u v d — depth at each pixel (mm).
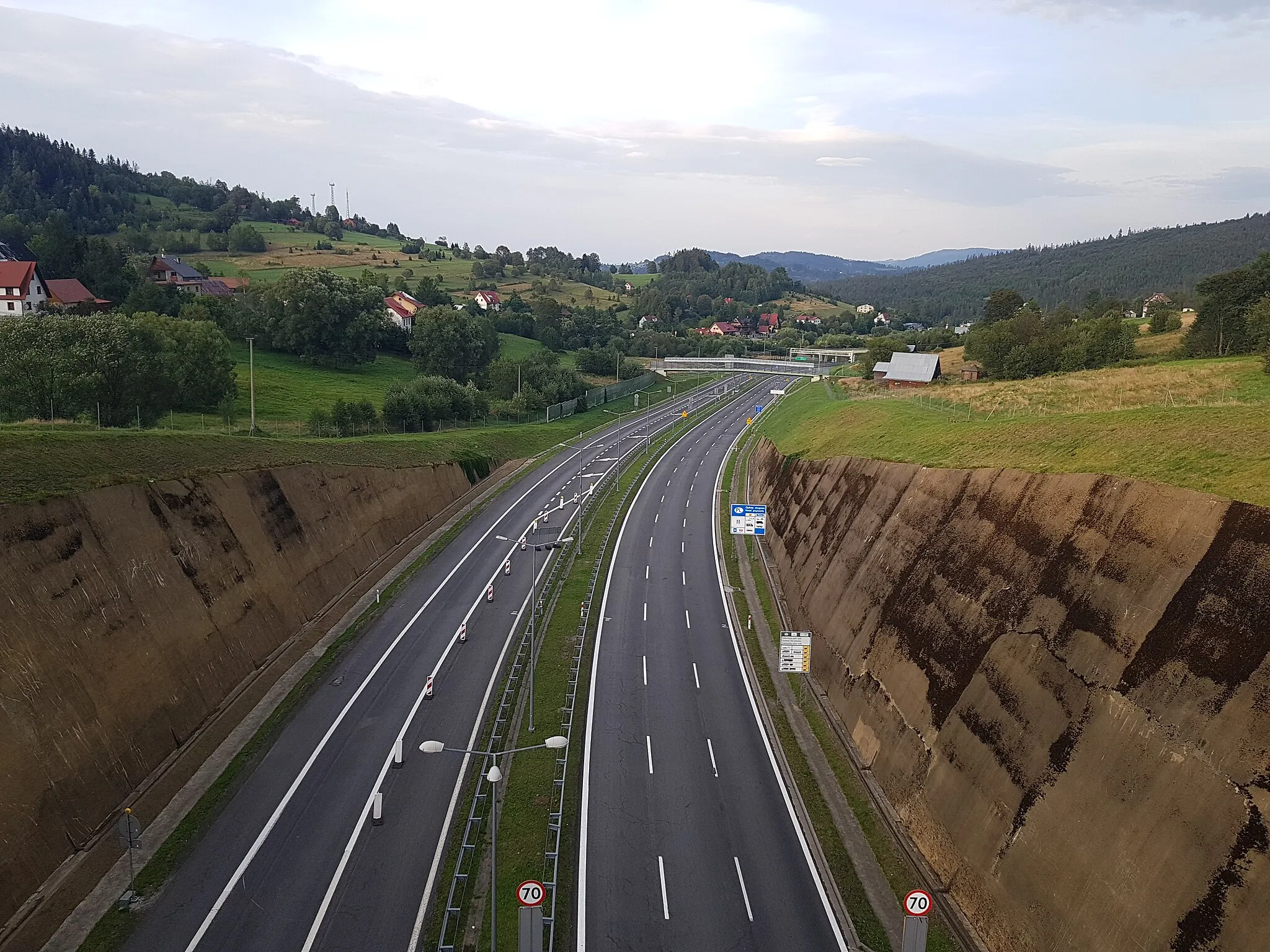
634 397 158500
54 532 34219
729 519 82000
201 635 39719
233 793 33125
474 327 145750
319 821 31766
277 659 44781
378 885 28469
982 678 31828
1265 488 26156
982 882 26891
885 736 36312
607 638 51469
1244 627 23156
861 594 46000
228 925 26203
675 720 41188
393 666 45688
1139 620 26516
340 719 39625
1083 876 23469
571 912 27703
